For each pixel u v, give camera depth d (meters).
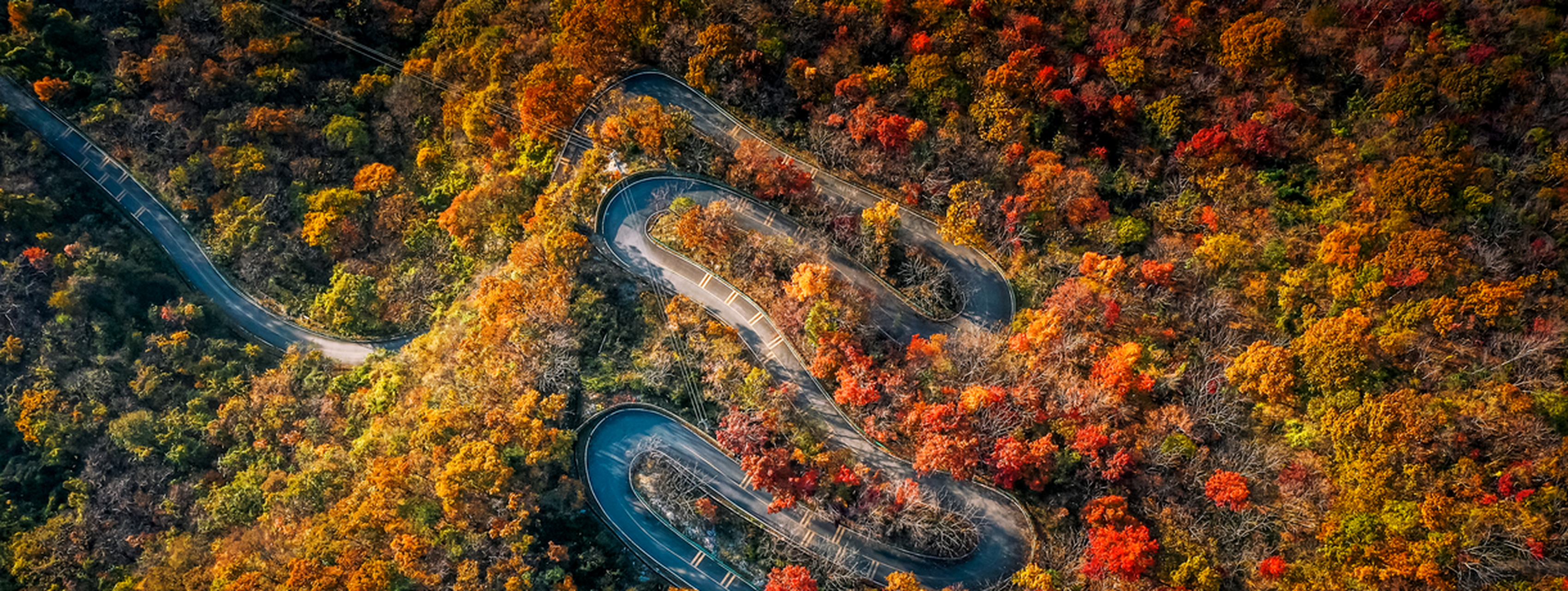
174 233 130.88
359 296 122.88
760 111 117.00
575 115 117.38
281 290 128.12
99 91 135.00
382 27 139.62
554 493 101.88
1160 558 90.62
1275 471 92.06
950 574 99.56
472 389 103.19
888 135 107.88
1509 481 84.31
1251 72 109.62
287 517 103.44
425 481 98.19
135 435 115.25
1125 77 110.25
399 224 126.00
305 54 138.88
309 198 128.75
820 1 117.69
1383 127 104.62
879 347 106.31
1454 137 100.38
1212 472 93.31
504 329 104.31
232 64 136.00
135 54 135.50
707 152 113.94
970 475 97.12
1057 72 112.44
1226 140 107.62
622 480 103.81
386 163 132.62
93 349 121.75
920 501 99.06
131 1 139.50
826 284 102.12
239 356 125.31
